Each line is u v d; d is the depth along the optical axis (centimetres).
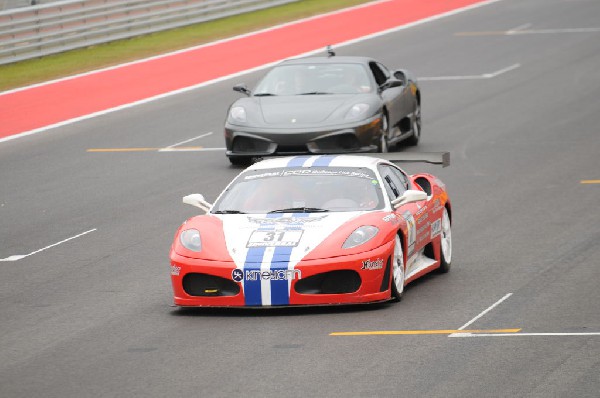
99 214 4075
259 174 2908
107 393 1997
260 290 2539
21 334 2520
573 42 8556
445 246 3083
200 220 2734
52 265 3325
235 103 4919
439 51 8369
